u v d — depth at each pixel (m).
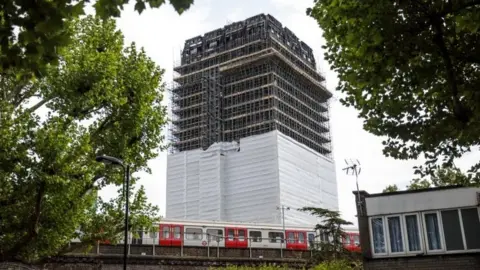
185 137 110.62
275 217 90.38
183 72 120.31
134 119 22.98
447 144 13.63
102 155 21.17
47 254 21.67
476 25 10.26
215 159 98.69
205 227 44.69
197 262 37.09
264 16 114.94
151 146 24.36
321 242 41.03
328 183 106.31
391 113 13.38
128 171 22.08
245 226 47.34
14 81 21.69
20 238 20.89
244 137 104.06
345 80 14.16
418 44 11.20
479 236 20.47
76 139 20.88
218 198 96.19
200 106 110.19
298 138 108.06
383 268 21.62
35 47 7.57
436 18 11.07
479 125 11.20
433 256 20.89
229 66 111.44
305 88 117.44
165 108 25.33
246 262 39.16
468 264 20.28
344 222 42.28
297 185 96.25
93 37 23.41
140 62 24.23
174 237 42.19
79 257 31.64
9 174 19.44
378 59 11.78
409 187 38.94
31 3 7.16
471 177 14.62
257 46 111.19
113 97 22.00
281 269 28.67
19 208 20.20
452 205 21.14
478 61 11.74
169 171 104.00
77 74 21.20
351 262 35.50
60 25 7.45
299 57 120.19
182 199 100.50
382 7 11.48
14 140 19.12
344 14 12.13
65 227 20.59
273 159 93.44
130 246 35.06
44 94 21.86
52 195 20.08
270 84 105.31
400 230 21.84
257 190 93.81
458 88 12.21
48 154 19.36
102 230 22.77
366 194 23.33
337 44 14.60
